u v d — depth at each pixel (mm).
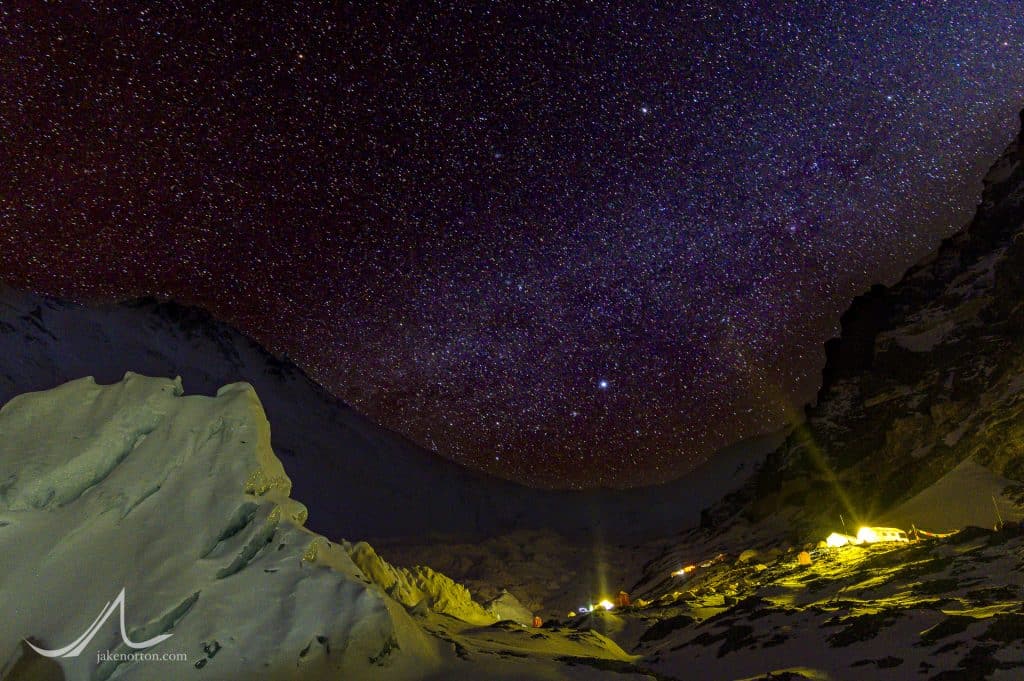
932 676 5988
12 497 5117
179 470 5641
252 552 5395
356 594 5262
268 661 4840
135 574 5020
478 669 5734
